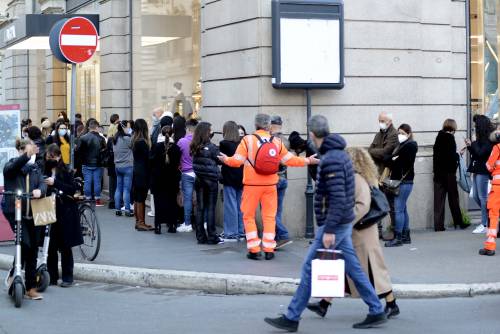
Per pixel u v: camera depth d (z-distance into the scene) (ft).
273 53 48.52
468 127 56.70
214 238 47.91
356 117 51.21
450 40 54.80
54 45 47.93
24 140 36.60
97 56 82.58
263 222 43.42
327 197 30.12
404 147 46.34
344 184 29.91
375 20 51.49
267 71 49.16
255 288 38.22
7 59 120.88
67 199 39.09
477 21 57.52
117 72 76.33
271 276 38.99
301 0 48.52
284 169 45.88
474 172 50.11
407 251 45.37
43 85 110.11
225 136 47.06
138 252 45.65
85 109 88.33
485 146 49.49
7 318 33.63
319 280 29.78
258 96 49.19
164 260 43.21
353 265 30.83
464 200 54.60
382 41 51.72
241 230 48.70
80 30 46.50
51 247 39.75
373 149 47.14
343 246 30.71
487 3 57.82
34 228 36.78
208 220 47.83
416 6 52.60
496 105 58.34
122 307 35.68
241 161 42.63
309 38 48.75
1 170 49.16
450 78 54.90
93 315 34.14
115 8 76.07
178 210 52.75
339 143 30.17
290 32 48.42
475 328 31.19
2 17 122.93
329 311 34.35
